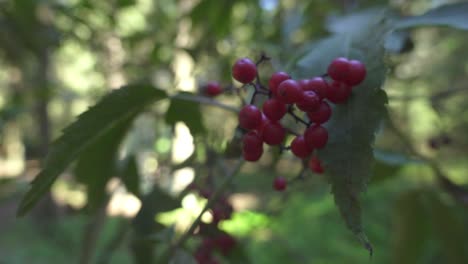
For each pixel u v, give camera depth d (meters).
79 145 0.12
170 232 0.14
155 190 0.17
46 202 0.73
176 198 0.16
